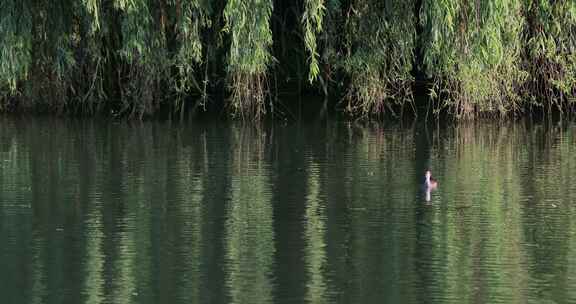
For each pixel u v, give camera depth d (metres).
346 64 50.72
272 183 35.72
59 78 51.00
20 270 25.94
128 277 25.44
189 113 53.69
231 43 46.78
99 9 48.44
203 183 35.69
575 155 41.53
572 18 48.22
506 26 47.75
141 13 47.47
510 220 30.42
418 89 57.56
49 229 29.56
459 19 46.91
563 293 24.16
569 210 31.61
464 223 30.14
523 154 41.88
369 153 42.09
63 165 39.00
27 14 47.41
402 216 30.97
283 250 27.55
